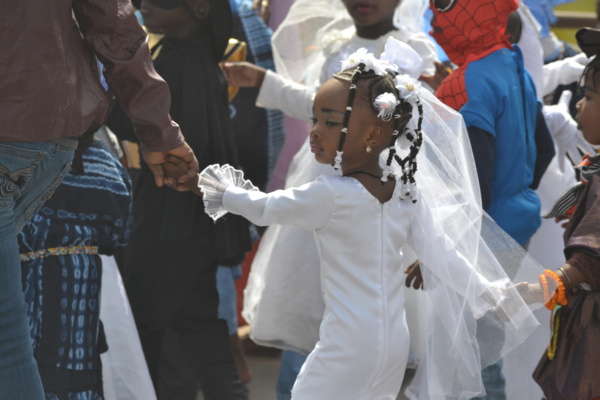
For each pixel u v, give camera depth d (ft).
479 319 17.89
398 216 15.35
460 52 20.67
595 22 44.83
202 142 20.54
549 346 16.75
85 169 17.71
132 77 14.74
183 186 16.56
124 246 20.77
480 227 16.87
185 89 20.54
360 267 15.03
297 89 23.09
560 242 23.48
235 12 26.63
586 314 16.03
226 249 20.51
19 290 13.57
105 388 18.85
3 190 12.96
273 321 22.49
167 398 20.77
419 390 18.84
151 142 15.40
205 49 21.47
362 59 15.06
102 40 14.44
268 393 25.90
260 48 26.71
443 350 16.65
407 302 20.86
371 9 22.38
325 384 15.10
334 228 15.01
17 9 12.74
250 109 26.13
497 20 20.25
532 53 24.73
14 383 13.55
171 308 20.62
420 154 16.56
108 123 20.25
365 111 14.94
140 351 19.19
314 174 22.09
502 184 20.06
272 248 22.91
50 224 16.98
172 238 19.98
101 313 18.97
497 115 19.79
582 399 15.85
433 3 20.63
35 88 12.85
